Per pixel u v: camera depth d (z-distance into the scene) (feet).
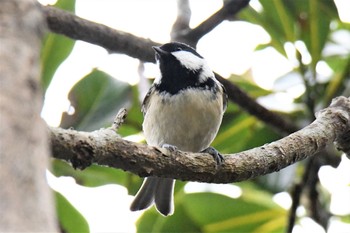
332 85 26.94
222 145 28.63
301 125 26.89
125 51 25.09
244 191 28.48
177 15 29.48
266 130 28.32
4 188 6.66
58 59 25.20
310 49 27.66
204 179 16.58
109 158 14.65
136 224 27.91
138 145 15.24
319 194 27.55
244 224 28.50
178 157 15.97
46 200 6.79
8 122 7.00
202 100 25.27
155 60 25.90
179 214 27.99
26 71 7.37
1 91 7.11
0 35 7.39
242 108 26.61
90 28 23.90
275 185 27.78
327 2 27.61
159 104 25.57
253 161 17.25
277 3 28.25
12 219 6.50
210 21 28.19
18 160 6.89
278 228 28.43
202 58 27.22
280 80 28.45
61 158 13.83
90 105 26.23
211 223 28.37
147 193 25.27
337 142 20.25
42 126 7.38
